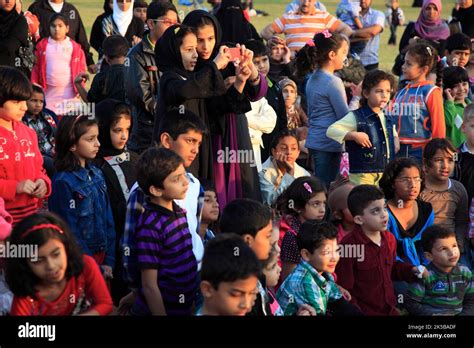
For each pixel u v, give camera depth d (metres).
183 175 5.17
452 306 6.32
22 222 4.63
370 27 14.04
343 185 6.77
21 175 6.41
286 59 10.41
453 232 6.57
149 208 5.18
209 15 6.77
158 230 5.12
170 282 5.17
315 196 6.44
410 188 6.71
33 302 4.73
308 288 5.68
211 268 4.50
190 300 5.29
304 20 12.56
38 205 6.91
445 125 8.77
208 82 6.25
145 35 8.07
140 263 5.07
